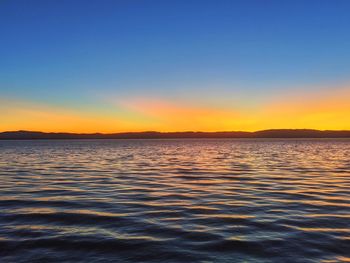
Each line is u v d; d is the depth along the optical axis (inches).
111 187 784.3
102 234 395.9
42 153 2652.6
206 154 2436.0
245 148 3715.6
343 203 577.9
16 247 349.7
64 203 583.8
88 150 3324.3
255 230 411.8
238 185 812.0
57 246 353.1
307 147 3914.9
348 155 2181.3
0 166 1408.7
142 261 312.5
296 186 789.2
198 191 719.1
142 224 442.0
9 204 573.6
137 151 3065.9
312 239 373.1
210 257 321.4
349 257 319.0
